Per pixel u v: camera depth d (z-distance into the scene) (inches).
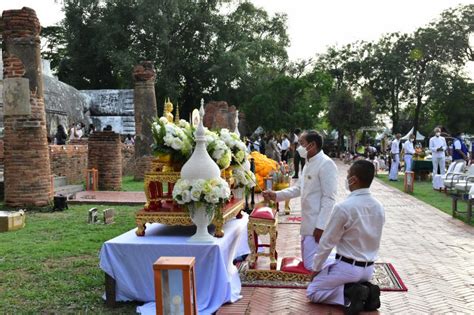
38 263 283.3
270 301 225.0
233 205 271.7
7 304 217.9
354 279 206.4
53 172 670.5
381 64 2048.5
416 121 2012.8
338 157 1835.6
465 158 740.7
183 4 1581.0
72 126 1129.4
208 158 224.1
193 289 163.6
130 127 1371.8
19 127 478.3
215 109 1050.1
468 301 227.5
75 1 1600.6
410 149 866.8
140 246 216.8
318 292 216.7
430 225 429.4
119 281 217.8
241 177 290.4
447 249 335.0
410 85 2003.0
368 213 204.2
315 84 1704.0
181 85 1774.1
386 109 2155.5
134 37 1648.6
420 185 818.8
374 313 209.9
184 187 215.9
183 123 252.4
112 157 677.9
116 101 1385.3
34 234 367.2
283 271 254.5
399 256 314.3
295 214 490.3
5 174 488.4
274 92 1616.6
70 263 285.7
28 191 482.0
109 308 215.6
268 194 274.2
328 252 207.2
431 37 1838.1
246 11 1731.1
